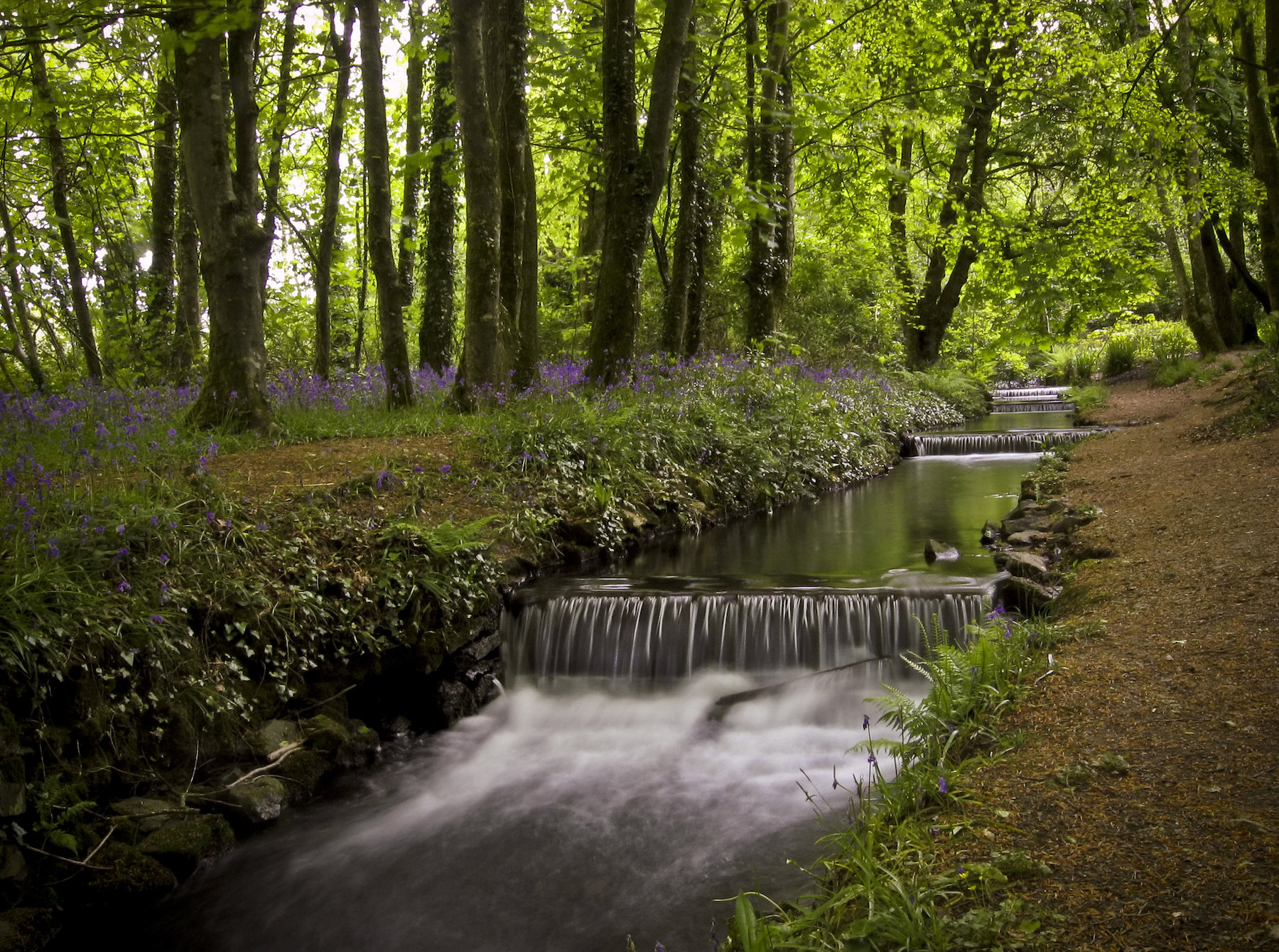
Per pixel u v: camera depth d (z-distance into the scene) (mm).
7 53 9039
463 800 5566
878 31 21531
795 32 19094
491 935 4137
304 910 4445
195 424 8836
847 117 17609
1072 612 5957
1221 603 5176
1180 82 18859
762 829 4887
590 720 6809
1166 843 3049
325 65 14031
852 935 2879
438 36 14383
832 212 25188
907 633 6879
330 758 5910
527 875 4645
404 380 11570
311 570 6398
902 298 26844
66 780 4520
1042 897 2893
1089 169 23984
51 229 13180
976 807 3570
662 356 15062
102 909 4395
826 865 3654
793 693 6543
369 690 6535
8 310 14195
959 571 8023
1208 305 22141
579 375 12938
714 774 5715
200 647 5508
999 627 5434
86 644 4816
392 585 6797
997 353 32906
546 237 29094
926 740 4344
